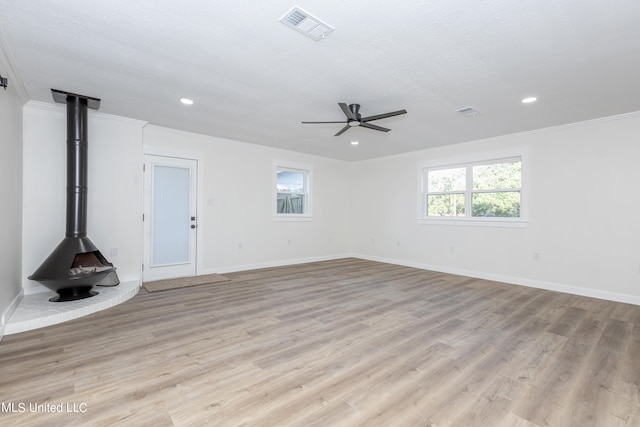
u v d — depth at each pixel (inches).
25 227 143.2
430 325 120.7
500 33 88.4
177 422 64.6
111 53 101.3
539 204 183.6
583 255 167.8
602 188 162.1
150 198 187.0
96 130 163.6
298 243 263.7
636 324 123.3
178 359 91.7
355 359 93.0
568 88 124.7
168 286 175.0
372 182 285.4
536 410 69.7
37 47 97.3
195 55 102.3
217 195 215.2
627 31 86.0
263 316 129.4
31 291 145.1
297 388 77.6
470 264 214.7
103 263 151.9
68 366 86.7
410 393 76.0
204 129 192.5
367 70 111.7
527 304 149.3
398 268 242.8
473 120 167.2
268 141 222.5
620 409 70.1
